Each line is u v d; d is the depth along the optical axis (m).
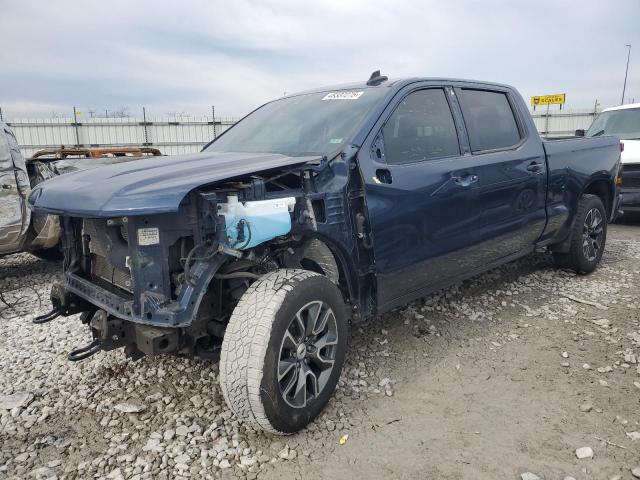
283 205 2.65
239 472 2.48
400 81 3.69
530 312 4.45
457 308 4.54
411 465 2.51
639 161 8.07
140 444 2.73
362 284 3.27
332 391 2.95
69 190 2.72
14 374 3.58
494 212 4.13
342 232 3.05
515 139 4.55
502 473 2.44
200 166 2.91
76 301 3.34
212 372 3.47
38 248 6.31
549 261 5.90
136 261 2.56
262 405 2.50
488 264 4.29
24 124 18.42
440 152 3.79
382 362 3.57
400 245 3.38
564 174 4.93
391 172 3.33
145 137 19.31
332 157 3.15
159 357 3.70
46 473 2.50
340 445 2.67
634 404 2.99
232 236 2.48
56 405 3.14
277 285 2.65
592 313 4.41
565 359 3.58
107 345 2.74
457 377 3.36
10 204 5.72
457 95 4.07
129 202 2.37
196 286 2.49
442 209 3.64
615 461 2.50
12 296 5.58
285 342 2.64
